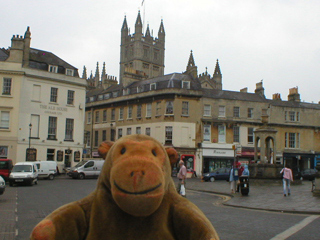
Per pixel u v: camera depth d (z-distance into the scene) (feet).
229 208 41.42
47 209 37.78
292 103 157.58
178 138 131.23
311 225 29.09
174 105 132.57
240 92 151.02
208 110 136.77
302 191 61.93
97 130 165.37
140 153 6.57
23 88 110.52
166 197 7.06
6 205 41.06
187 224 6.72
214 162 134.72
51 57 127.44
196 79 145.48
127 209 6.09
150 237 6.66
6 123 107.65
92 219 6.93
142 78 170.09
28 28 115.85
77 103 124.88
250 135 140.77
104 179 7.04
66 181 91.56
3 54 117.60
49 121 117.08
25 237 23.86
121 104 153.79
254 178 78.33
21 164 77.87
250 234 25.20
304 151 149.18
